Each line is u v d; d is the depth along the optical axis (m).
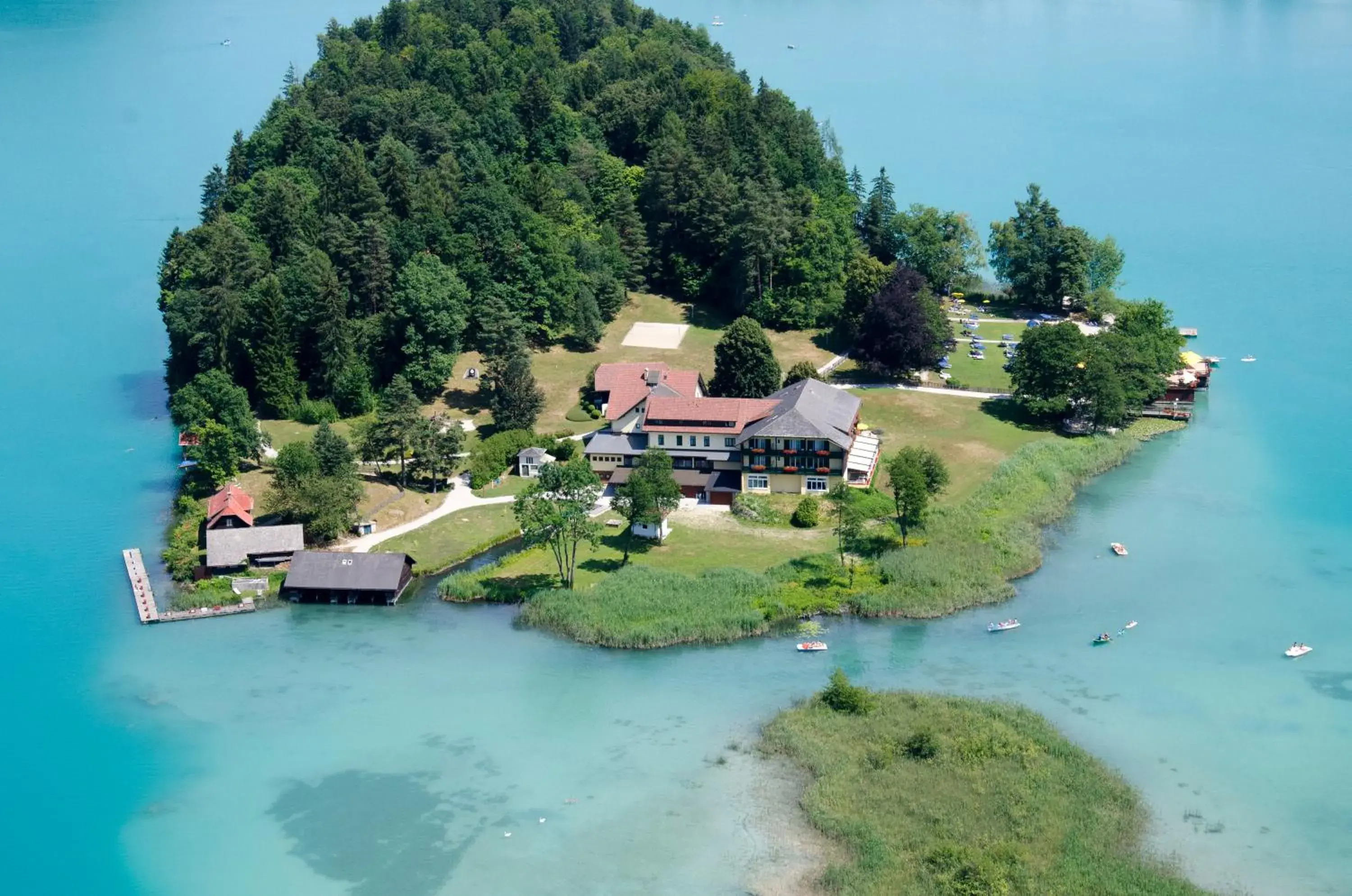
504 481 157.12
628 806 98.06
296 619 128.38
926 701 108.88
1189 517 145.12
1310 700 109.50
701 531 142.38
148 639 124.81
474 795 100.25
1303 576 131.12
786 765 102.00
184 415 153.38
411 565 136.12
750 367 169.12
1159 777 99.38
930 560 131.62
